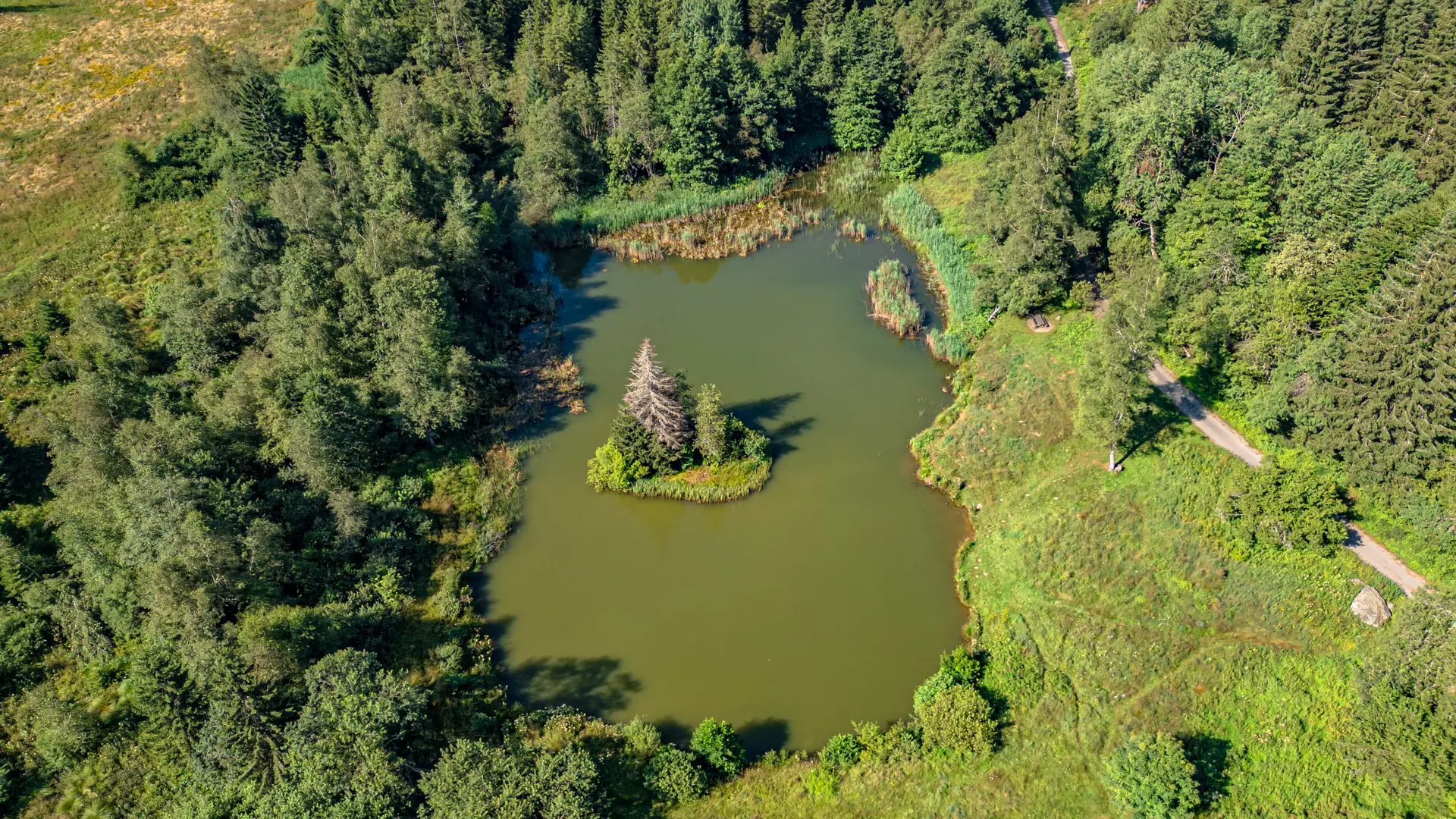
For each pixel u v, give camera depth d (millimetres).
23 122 113062
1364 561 59938
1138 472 67812
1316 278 71000
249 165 106250
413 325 74312
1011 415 76750
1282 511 59500
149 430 65938
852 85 123938
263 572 60375
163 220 102500
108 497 60812
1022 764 52281
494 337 90625
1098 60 114125
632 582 66875
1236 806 49562
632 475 74312
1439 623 50219
